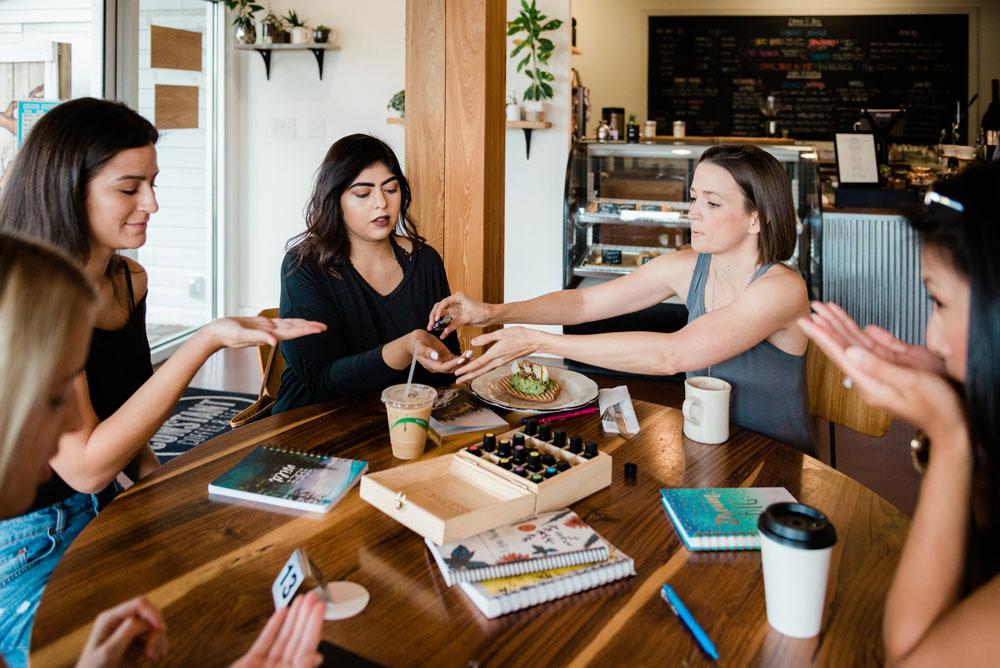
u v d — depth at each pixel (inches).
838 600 39.8
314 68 207.0
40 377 30.2
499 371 75.1
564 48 195.3
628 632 37.0
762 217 67.7
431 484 49.8
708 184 68.5
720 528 45.3
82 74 164.6
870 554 44.3
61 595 39.2
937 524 31.9
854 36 271.6
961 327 31.0
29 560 54.9
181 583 40.5
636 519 48.2
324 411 67.1
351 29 203.6
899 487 125.6
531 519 45.6
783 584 36.3
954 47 267.0
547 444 53.2
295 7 205.6
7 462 30.8
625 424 64.3
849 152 176.6
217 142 208.1
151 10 178.4
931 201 32.0
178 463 55.7
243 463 54.1
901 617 31.7
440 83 105.1
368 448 58.8
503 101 113.0
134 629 31.1
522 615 38.1
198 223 206.4
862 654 35.6
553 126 198.2
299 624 31.4
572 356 65.4
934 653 29.0
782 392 69.6
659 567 42.8
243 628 37.0
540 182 200.8
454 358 67.8
